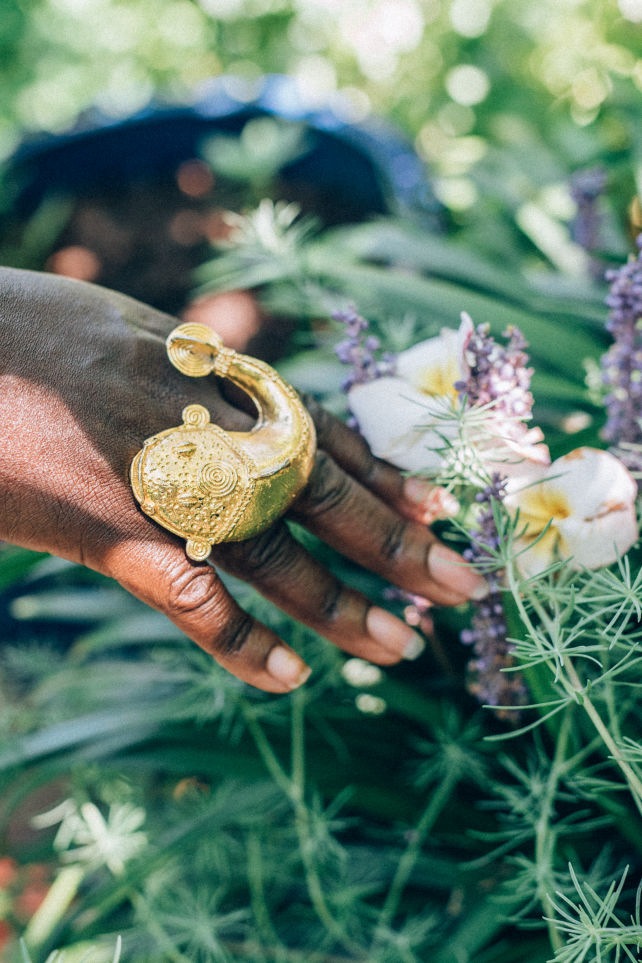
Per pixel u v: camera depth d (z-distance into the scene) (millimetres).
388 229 598
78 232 922
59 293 382
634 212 561
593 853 447
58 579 633
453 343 387
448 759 453
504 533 365
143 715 484
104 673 550
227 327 789
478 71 1055
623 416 408
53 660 607
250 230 509
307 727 485
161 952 471
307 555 386
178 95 903
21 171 908
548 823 426
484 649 406
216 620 371
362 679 497
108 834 469
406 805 474
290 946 487
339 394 532
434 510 399
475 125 1001
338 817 513
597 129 746
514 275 577
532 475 368
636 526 369
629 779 354
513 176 724
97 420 368
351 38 1155
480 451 369
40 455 363
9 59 1215
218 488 361
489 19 1085
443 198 729
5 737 507
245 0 1188
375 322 542
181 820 520
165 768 473
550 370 527
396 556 390
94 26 1239
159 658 549
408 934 445
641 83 790
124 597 574
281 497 370
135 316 389
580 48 982
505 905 443
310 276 543
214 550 381
